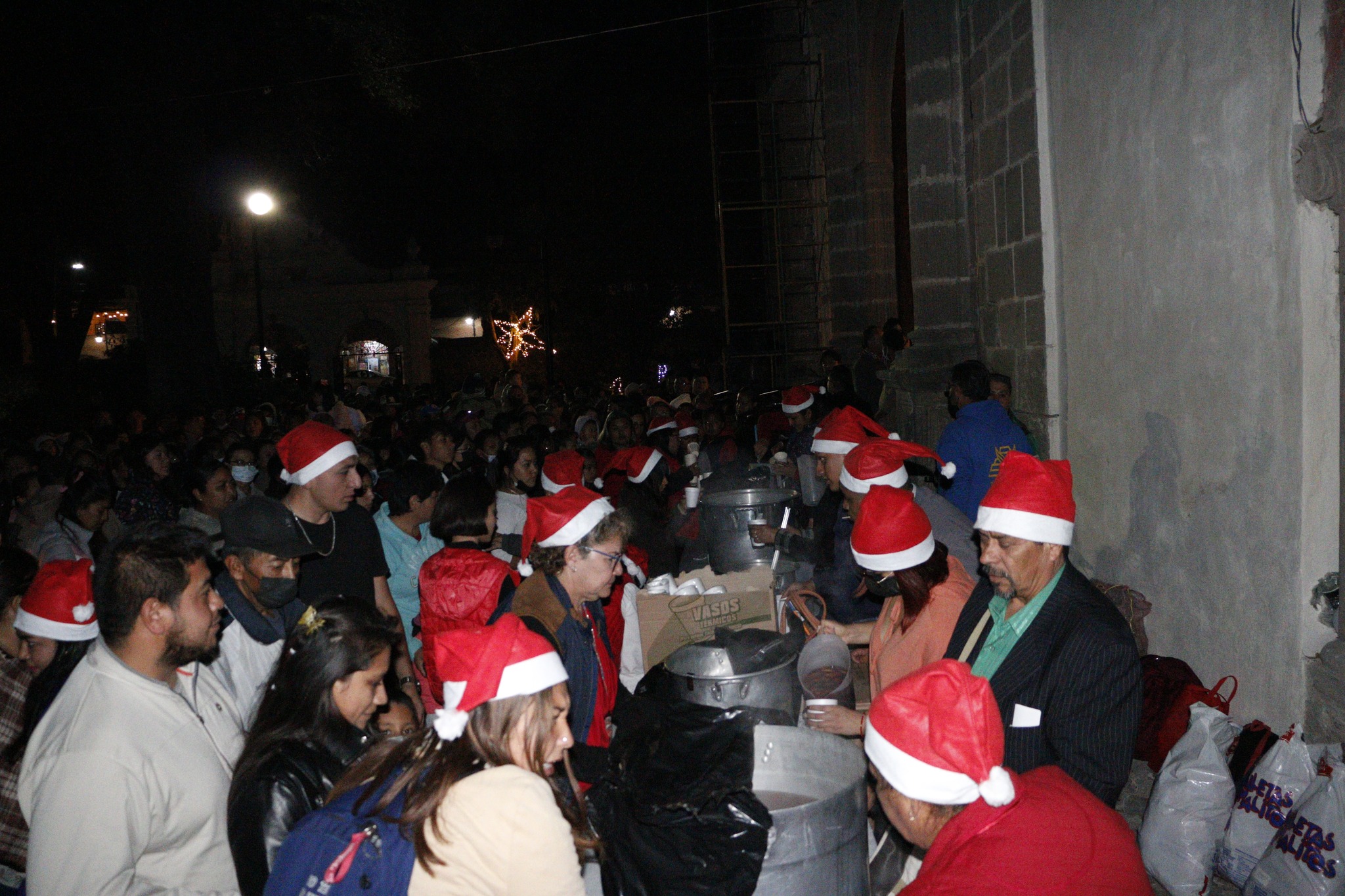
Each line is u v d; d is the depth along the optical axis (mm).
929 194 9312
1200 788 3766
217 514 5980
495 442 8789
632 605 4324
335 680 2391
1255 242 4473
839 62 14172
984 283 8227
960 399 5918
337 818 2051
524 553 3447
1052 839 1919
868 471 3873
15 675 3238
